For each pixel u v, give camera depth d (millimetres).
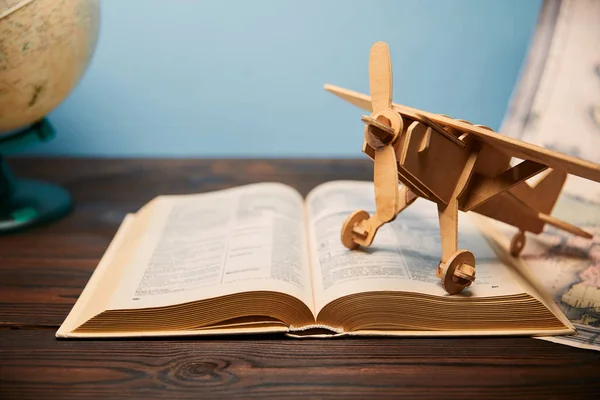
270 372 559
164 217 825
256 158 1128
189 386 541
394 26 1063
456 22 1057
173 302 599
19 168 1068
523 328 615
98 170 1072
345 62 1094
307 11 1050
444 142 605
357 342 602
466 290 617
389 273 637
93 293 674
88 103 1104
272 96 1118
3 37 661
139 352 585
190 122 1134
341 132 1153
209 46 1071
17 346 596
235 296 594
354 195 844
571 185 854
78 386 541
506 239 795
